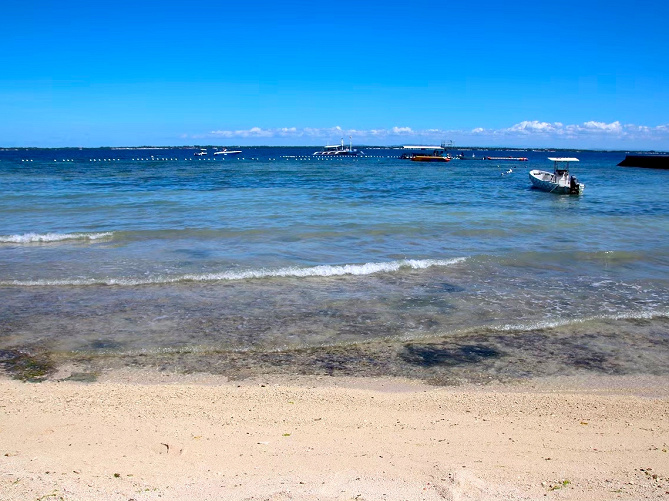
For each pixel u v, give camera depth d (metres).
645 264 16.88
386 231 22.03
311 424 7.05
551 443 6.55
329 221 24.36
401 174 69.44
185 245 18.91
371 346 10.13
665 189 48.97
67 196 34.47
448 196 38.75
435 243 19.97
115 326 10.95
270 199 33.88
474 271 15.71
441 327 11.10
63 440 6.45
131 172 68.31
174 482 5.36
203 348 9.93
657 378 8.91
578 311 12.21
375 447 6.38
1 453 6.05
